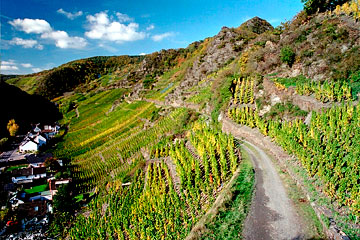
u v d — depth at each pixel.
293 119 37.91
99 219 46.12
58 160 91.06
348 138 24.83
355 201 17.61
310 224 18.61
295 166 27.41
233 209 23.09
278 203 22.25
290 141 29.62
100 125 129.62
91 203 57.00
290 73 48.06
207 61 122.62
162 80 168.62
